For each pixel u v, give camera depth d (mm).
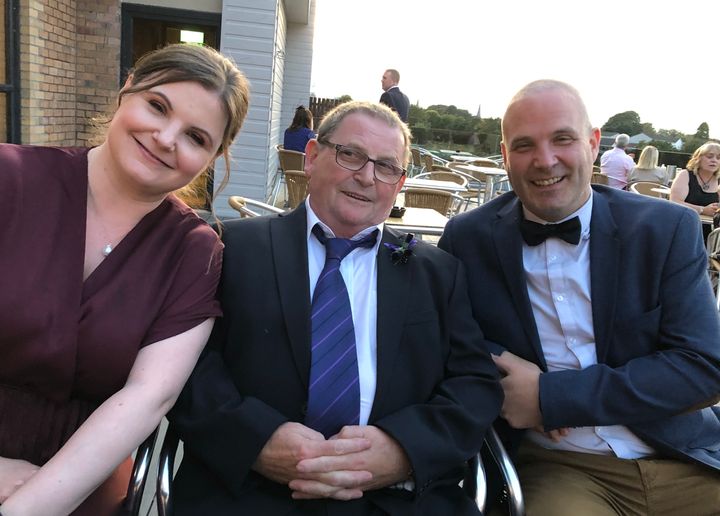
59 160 1299
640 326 1524
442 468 1371
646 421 1468
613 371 1477
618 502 1564
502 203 1807
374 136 1513
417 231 3594
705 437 1608
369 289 1527
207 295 1367
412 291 1536
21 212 1219
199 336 1352
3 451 1263
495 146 15695
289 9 9695
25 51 5039
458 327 1587
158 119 1258
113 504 1328
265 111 6543
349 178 1514
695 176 5961
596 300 1558
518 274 1628
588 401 1449
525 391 1517
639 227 1551
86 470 1141
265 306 1436
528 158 1563
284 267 1472
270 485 1367
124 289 1269
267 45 6402
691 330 1481
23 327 1186
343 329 1452
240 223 1584
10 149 1285
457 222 1790
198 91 1272
